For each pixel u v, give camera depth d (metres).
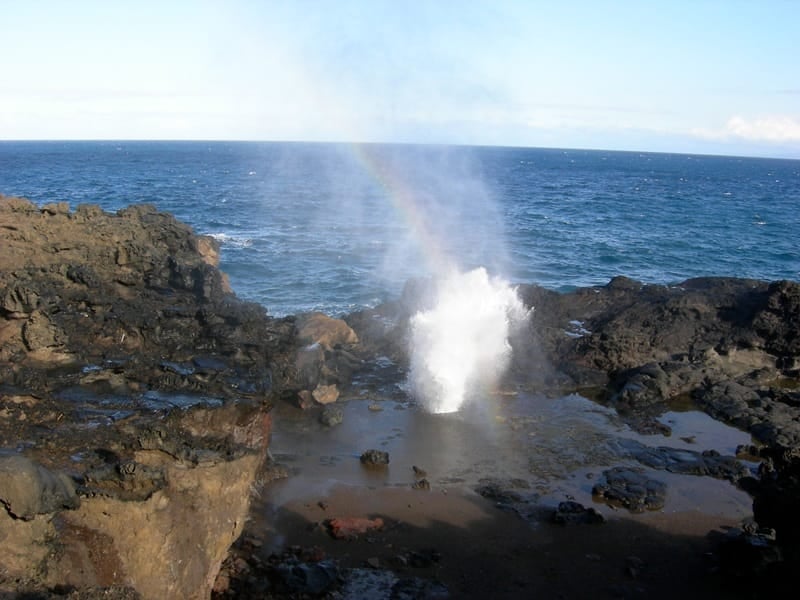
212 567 12.63
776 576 13.95
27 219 20.45
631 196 112.75
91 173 132.88
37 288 16.52
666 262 53.59
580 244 59.62
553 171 178.00
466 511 16.91
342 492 17.53
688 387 25.56
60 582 10.12
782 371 27.36
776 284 29.05
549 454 20.17
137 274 20.52
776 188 148.88
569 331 30.08
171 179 119.69
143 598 10.11
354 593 13.62
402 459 19.48
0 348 15.12
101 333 16.70
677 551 15.68
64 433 12.34
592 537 16.06
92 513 10.84
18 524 9.98
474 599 13.70
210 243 28.52
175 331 17.45
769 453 15.47
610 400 24.61
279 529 15.81
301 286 41.03
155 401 13.77
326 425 21.36
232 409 14.17
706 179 172.00
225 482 12.74
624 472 18.98
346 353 26.45
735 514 17.33
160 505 11.33
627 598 13.99
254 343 17.69
